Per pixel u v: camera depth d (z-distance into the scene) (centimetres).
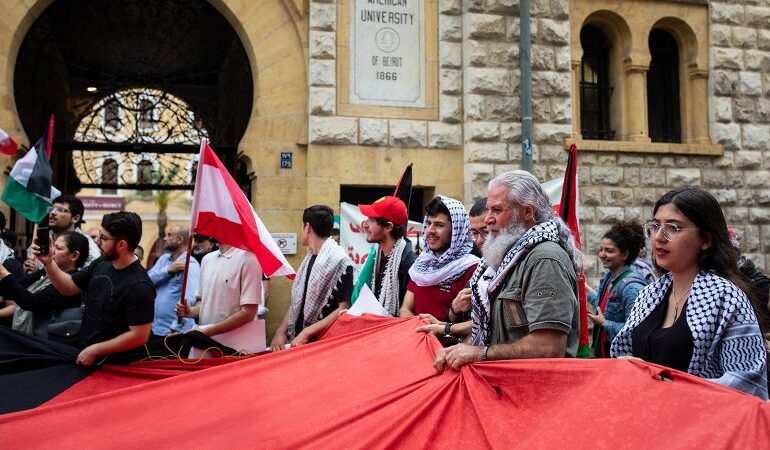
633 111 1377
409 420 349
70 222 754
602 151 1330
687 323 348
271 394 409
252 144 1209
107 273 540
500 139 1266
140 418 396
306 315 642
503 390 347
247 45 1243
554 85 1302
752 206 1405
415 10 1270
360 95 1241
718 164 1394
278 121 1220
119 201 2802
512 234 387
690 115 1424
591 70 1431
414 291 564
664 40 1460
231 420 379
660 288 378
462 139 1272
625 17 1377
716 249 356
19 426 387
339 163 1220
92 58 1600
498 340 384
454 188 1264
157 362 541
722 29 1422
